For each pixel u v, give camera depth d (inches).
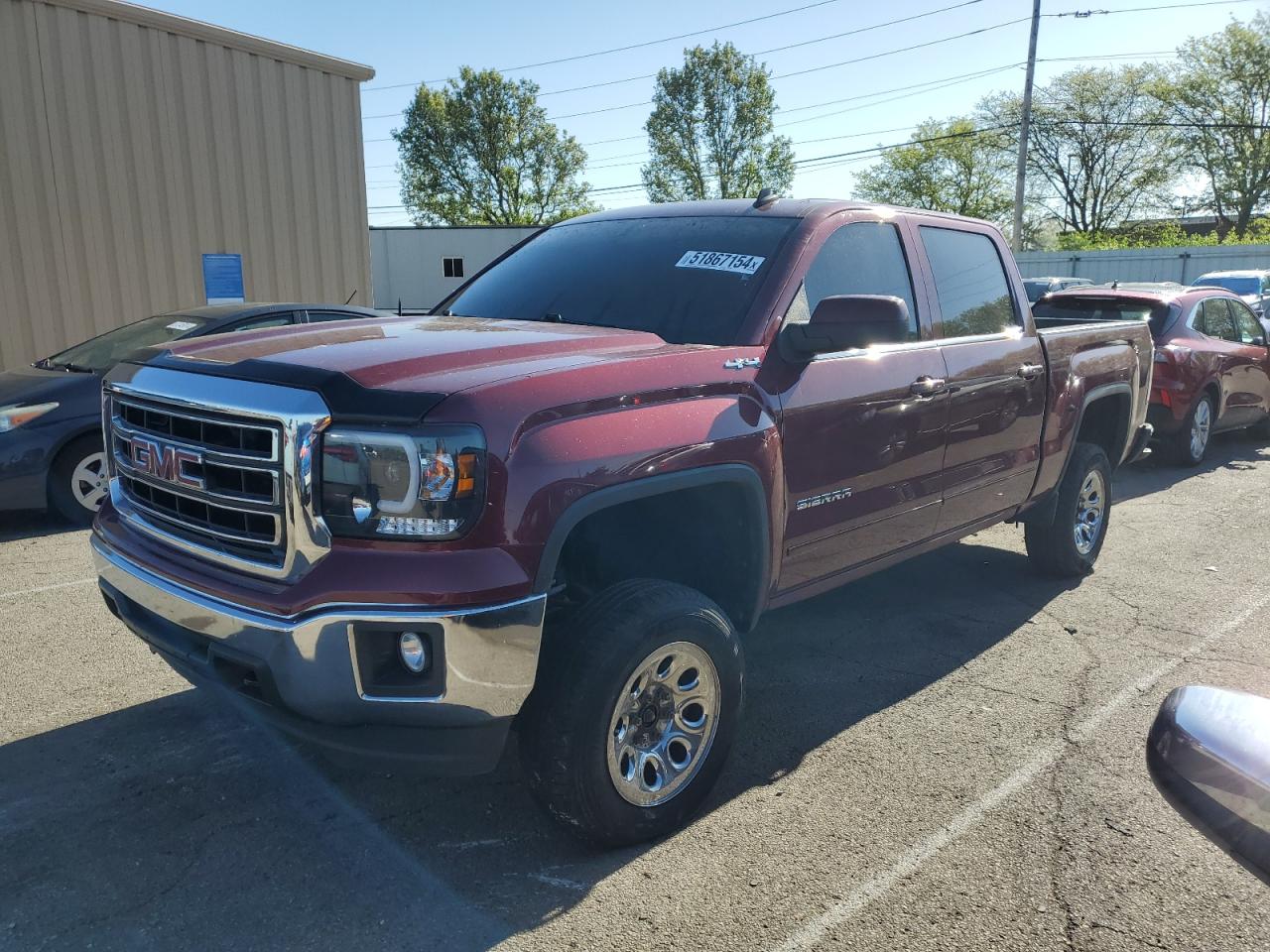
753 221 152.4
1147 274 1318.9
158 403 112.6
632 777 114.0
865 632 193.0
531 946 99.2
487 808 125.5
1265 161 2091.5
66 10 390.6
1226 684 168.2
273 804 125.3
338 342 119.0
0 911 102.7
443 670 96.0
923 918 104.6
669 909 105.3
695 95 2556.6
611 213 177.6
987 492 180.9
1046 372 192.5
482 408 98.6
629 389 111.7
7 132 379.6
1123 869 114.5
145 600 111.9
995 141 2340.1
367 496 96.3
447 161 2947.8
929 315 166.4
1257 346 419.5
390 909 104.5
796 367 134.3
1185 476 364.8
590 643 106.9
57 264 397.4
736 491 124.8
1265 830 64.4
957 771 137.1
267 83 461.7
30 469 254.4
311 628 95.0
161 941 98.7
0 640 180.7
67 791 127.4
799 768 137.5
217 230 447.8
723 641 119.8
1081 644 187.3
